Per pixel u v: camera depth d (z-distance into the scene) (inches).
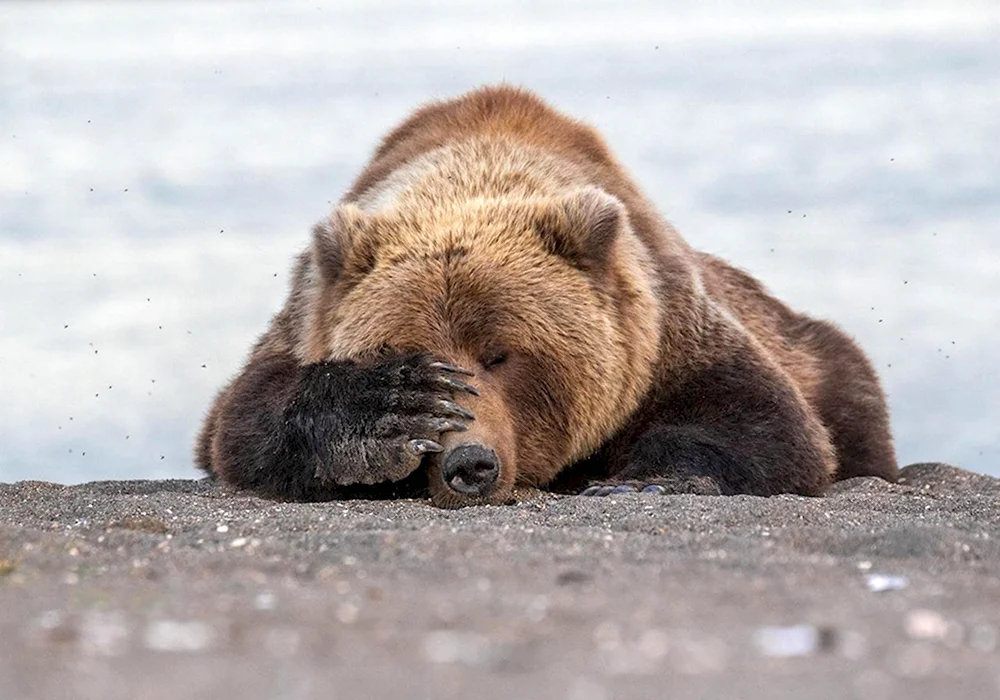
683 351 903.1
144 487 947.3
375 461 781.9
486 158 920.9
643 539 587.5
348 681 358.6
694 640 399.2
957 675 364.2
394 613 434.6
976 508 770.8
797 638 398.3
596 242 838.5
